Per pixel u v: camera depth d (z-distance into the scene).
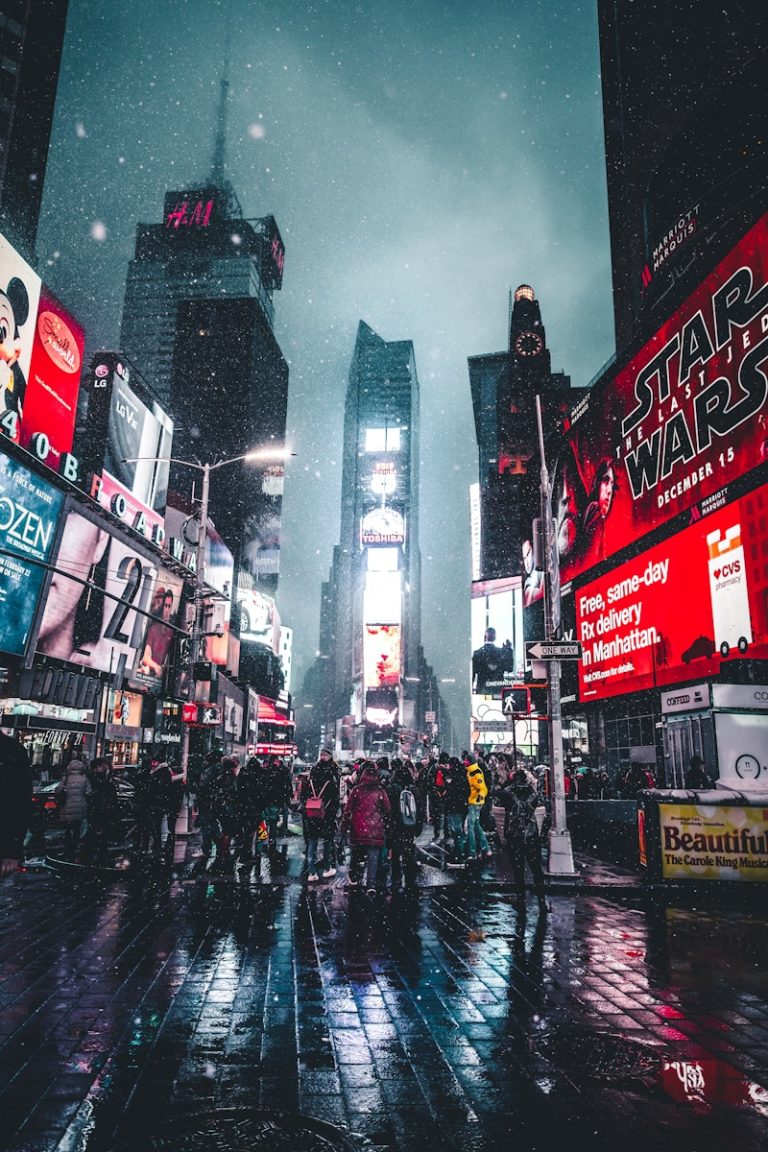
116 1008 5.55
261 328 132.38
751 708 18.98
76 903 9.75
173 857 13.62
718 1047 4.93
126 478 41.66
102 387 40.16
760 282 23.06
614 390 33.72
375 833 10.98
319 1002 5.79
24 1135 3.55
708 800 11.76
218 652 52.84
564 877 12.20
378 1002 5.81
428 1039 5.02
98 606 32.25
